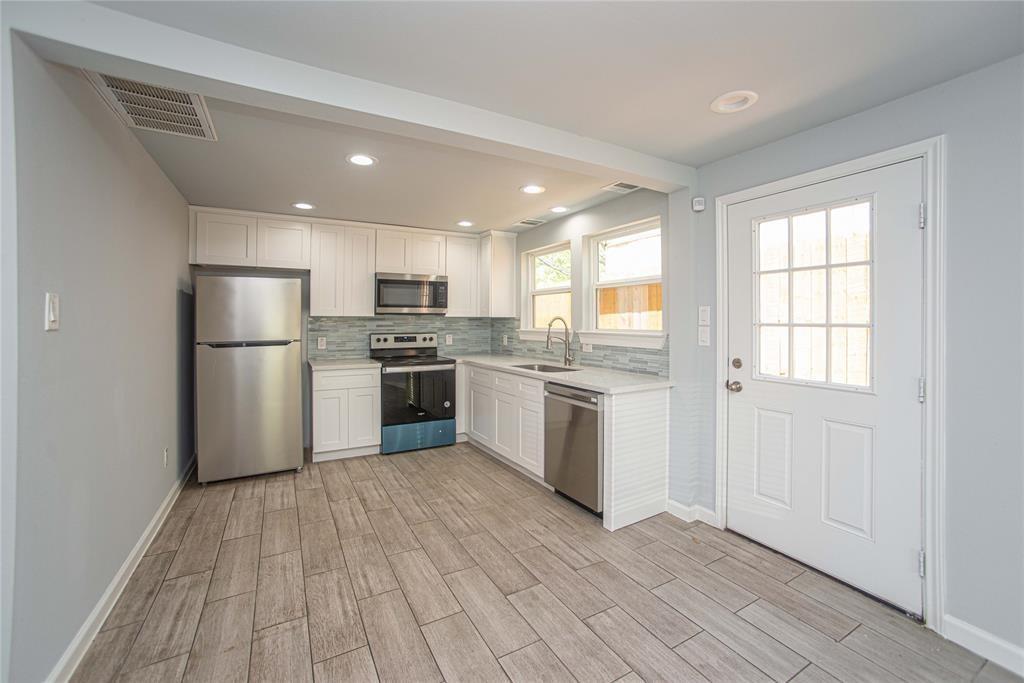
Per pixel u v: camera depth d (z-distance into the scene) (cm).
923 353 184
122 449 207
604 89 185
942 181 177
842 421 212
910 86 180
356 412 410
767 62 164
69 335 158
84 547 168
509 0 132
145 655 166
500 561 234
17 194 128
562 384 307
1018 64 158
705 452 278
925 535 184
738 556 238
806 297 225
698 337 279
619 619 188
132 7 136
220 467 339
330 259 417
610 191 325
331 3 134
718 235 265
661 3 132
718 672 159
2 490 122
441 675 158
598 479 276
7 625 123
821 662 164
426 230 462
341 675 158
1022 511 159
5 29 124
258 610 193
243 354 345
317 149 244
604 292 375
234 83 156
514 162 265
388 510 296
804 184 224
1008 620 162
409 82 180
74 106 162
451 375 450
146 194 245
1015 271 160
